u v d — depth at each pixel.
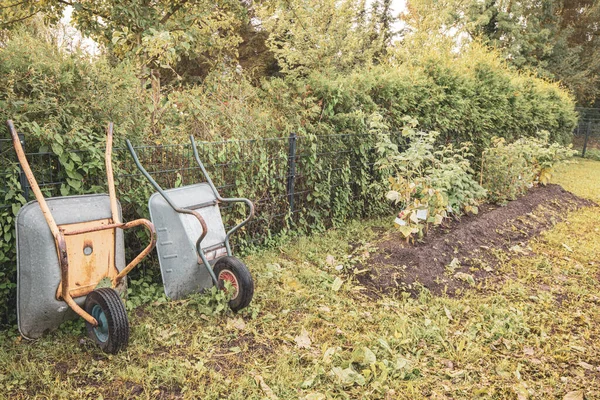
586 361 3.51
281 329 3.59
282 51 13.90
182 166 4.57
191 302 3.76
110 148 3.50
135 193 4.09
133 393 2.75
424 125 7.98
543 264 5.59
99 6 6.62
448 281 4.81
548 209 8.34
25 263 3.03
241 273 3.62
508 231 6.70
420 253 5.11
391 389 2.94
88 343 3.19
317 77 6.23
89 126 3.74
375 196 6.92
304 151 5.90
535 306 4.40
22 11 6.61
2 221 3.29
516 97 11.07
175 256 3.73
